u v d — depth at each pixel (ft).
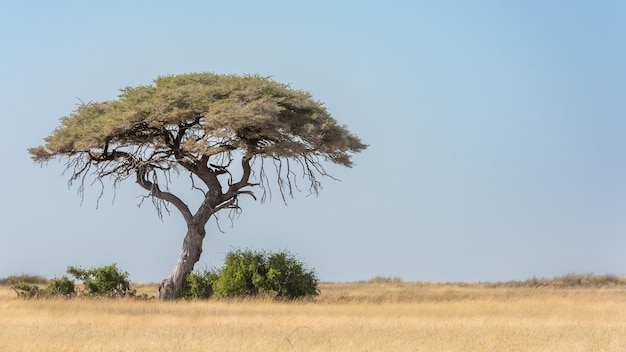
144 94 233.14
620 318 156.04
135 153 236.22
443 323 140.77
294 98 231.30
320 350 99.25
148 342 106.22
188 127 228.84
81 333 117.19
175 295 226.99
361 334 118.01
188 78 236.43
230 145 225.56
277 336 114.21
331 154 233.76
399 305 184.85
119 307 179.93
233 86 227.20
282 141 221.25
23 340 107.45
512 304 186.19
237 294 220.43
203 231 231.30
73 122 234.58
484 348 102.63
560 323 142.41
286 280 223.51
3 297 220.23
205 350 98.63
